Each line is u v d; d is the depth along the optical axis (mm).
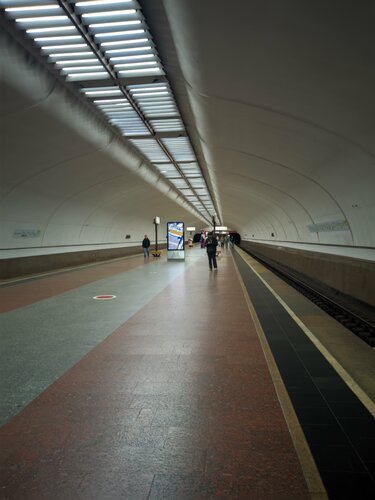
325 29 4121
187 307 8266
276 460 2613
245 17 4285
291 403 3461
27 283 12688
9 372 4371
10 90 6910
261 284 12055
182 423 3154
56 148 10570
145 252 25547
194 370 4387
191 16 4395
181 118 10391
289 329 6242
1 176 10883
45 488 2365
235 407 3428
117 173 15188
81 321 6980
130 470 2535
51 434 3004
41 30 5777
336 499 2221
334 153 7449
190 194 27094
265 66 5336
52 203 14938
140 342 5570
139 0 5070
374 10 3605
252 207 23938
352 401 3494
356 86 4953
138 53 6586
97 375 4258
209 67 5695
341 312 8906
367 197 7887
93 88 8117
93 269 18047
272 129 7867
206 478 2441
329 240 12336
